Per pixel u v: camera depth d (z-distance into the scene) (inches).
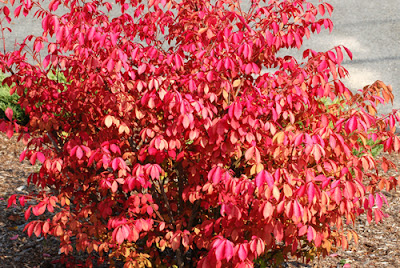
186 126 87.4
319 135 88.3
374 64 449.4
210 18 105.7
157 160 103.3
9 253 158.6
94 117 125.2
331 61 96.9
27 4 103.3
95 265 152.5
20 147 262.7
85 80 111.8
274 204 90.7
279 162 106.4
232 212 91.4
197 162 115.6
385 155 258.4
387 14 583.8
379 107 355.9
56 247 164.4
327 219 111.1
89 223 125.4
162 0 118.1
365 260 165.6
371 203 98.7
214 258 84.7
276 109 91.5
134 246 125.5
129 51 108.9
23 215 186.2
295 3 116.2
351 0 633.6
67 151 114.0
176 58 101.1
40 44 96.3
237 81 105.1
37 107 119.6
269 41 99.7
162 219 113.1
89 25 102.7
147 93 98.3
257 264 145.2
